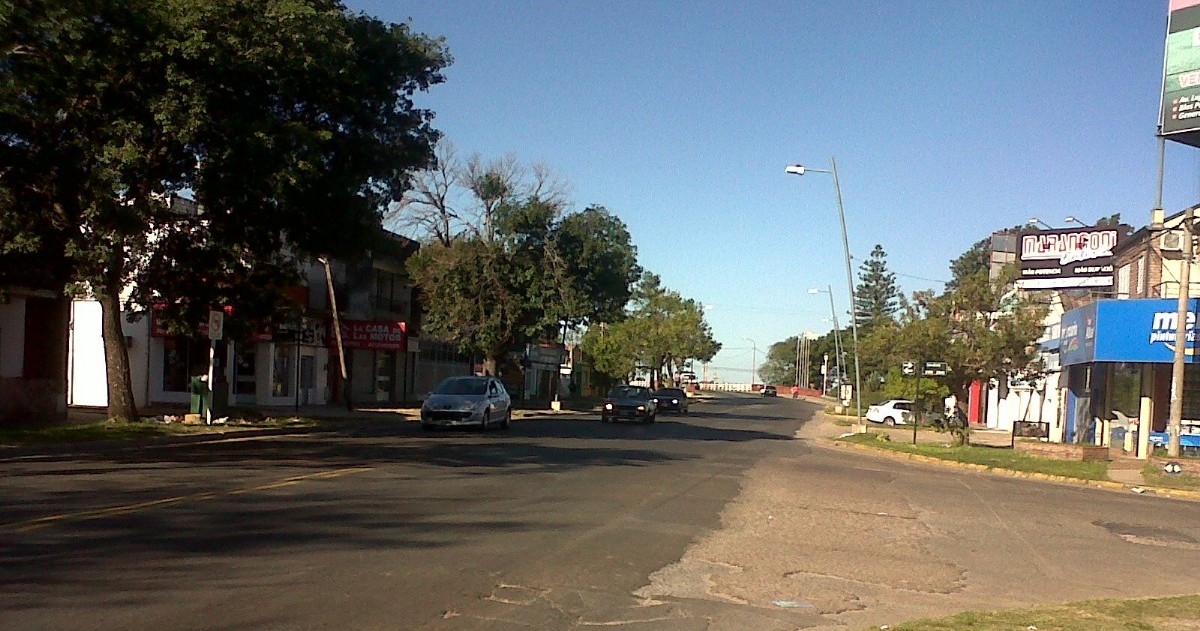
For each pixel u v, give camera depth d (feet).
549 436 92.58
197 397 87.45
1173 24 87.56
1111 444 106.83
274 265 86.79
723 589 29.73
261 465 56.39
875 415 165.99
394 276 165.37
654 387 290.15
